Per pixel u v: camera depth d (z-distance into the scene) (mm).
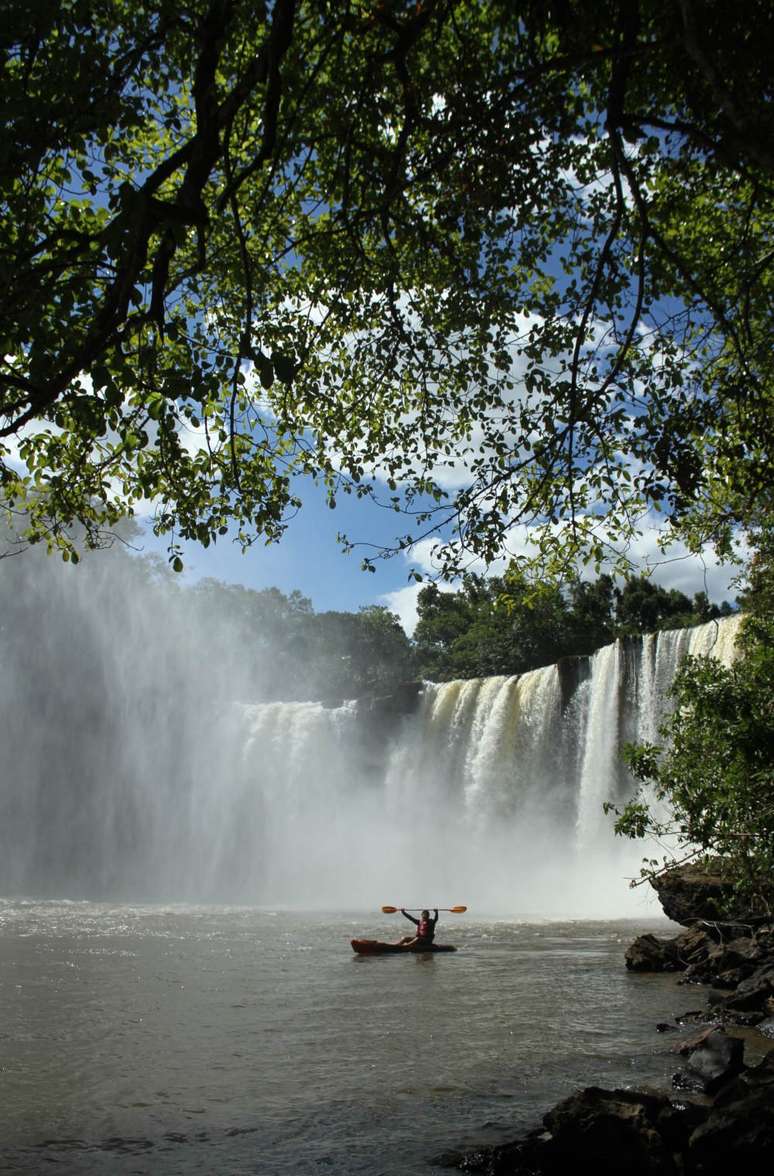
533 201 10094
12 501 10953
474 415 11875
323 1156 7883
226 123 7445
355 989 16266
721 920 18969
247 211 10883
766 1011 12711
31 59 7035
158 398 8234
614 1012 13758
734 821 14188
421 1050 11656
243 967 19094
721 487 11891
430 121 9102
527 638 63719
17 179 7848
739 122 6203
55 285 7297
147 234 7035
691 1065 9719
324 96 9289
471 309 10938
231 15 7695
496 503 9945
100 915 32125
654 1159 7012
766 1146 6836
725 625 29766
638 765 15398
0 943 23594
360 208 10383
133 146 10102
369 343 11672
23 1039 12500
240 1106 9367
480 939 23578
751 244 10695
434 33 9742
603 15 8289
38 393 6836
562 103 9312
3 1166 7723
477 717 41125
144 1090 10008
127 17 7887
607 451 10250
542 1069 10547
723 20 8109
